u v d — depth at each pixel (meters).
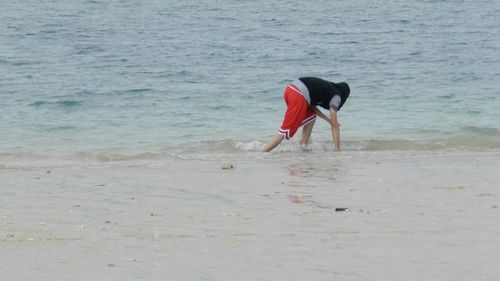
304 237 12.45
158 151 22.78
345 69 44.69
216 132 26.23
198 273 10.56
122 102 32.72
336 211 14.36
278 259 11.21
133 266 10.87
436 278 10.30
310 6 87.69
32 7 82.88
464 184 17.00
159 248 11.80
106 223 13.48
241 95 34.72
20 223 13.45
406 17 76.44
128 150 23.05
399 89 36.56
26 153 22.48
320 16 77.75
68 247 11.84
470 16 76.56
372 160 20.62
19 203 15.16
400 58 49.00
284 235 12.60
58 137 25.39
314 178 17.88
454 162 20.12
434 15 78.12
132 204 15.11
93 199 15.59
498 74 41.16
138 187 16.86
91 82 38.69
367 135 25.44
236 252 11.59
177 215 14.12
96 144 24.12
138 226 13.26
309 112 22.92
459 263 10.97
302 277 10.37
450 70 43.03
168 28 66.06
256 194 16.06
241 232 12.82
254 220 13.68
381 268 10.76
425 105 31.92
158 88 36.69
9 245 11.94
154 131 26.48
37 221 13.62
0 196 15.83
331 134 25.30
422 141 24.08
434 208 14.56
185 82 38.97
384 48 54.12
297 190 16.45
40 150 23.02
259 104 32.34
